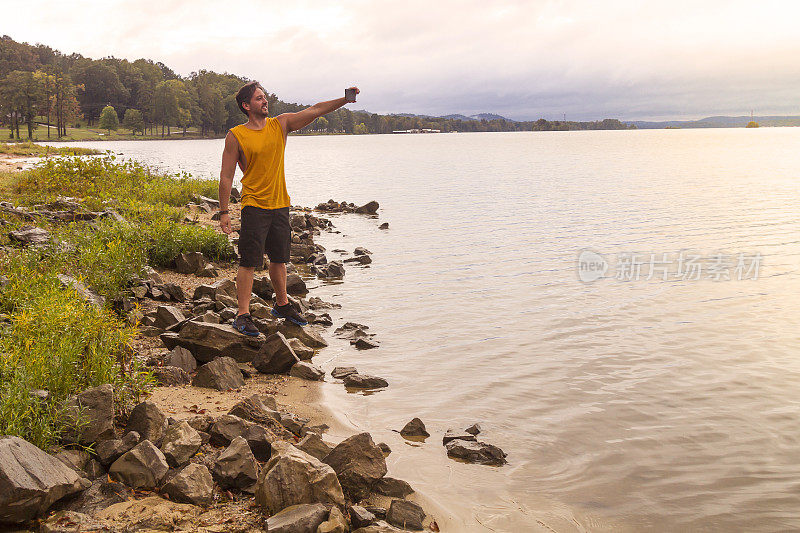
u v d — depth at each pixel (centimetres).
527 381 738
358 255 1633
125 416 516
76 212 1453
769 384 718
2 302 721
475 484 500
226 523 397
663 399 679
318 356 837
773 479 507
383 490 477
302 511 400
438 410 653
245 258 766
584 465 533
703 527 442
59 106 15062
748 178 4266
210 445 498
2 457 370
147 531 374
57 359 509
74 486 399
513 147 12606
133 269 1023
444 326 984
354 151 10906
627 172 5012
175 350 721
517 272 1405
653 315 1030
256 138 731
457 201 3028
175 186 2320
